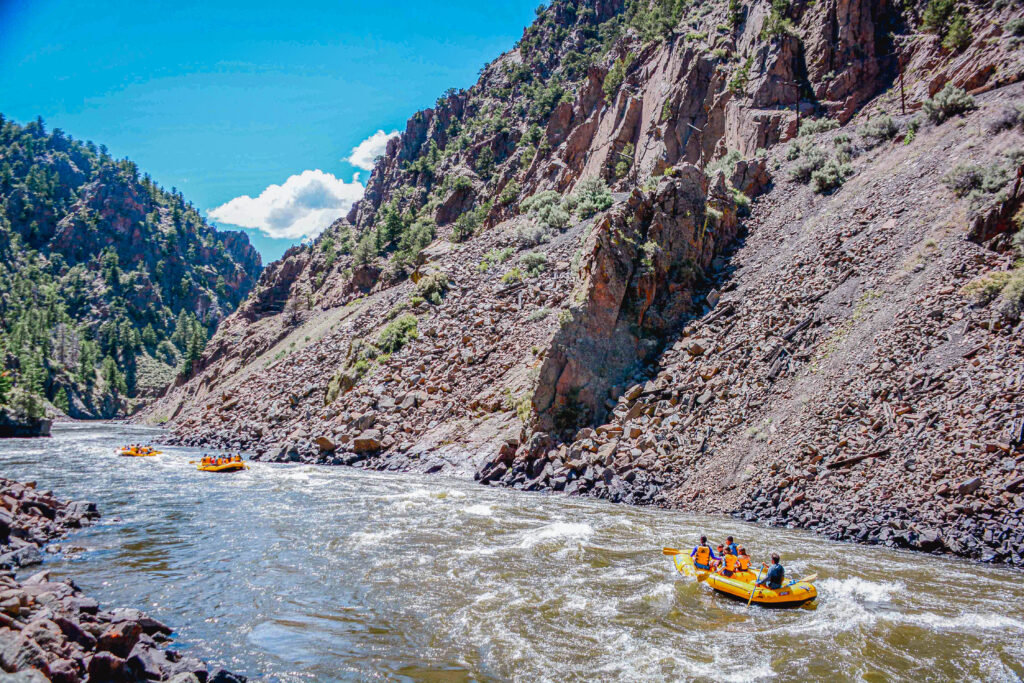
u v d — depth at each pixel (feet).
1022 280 79.71
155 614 41.73
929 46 167.32
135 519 69.82
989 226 93.91
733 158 178.70
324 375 178.40
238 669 34.17
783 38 196.13
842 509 71.87
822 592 51.08
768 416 91.15
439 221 327.67
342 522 70.13
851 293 104.06
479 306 162.09
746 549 62.75
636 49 287.48
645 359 114.73
